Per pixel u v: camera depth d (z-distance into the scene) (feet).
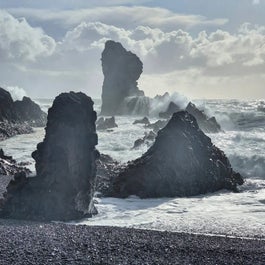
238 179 113.39
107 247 55.47
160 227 71.31
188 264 49.62
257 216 79.30
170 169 101.24
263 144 159.43
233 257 52.70
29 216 75.82
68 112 81.05
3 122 247.29
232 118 248.93
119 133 212.23
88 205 80.59
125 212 83.82
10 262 48.19
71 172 78.95
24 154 160.25
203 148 110.73
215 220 76.28
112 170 115.96
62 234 61.62
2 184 103.45
